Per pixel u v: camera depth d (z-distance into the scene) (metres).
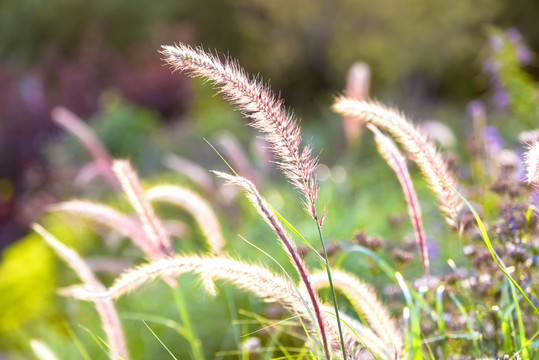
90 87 12.22
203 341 4.18
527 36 20.92
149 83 12.15
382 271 4.29
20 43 23.39
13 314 5.88
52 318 5.75
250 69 21.86
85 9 22.91
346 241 4.74
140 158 9.57
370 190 7.43
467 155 7.69
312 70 21.38
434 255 4.10
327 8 20.16
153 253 2.84
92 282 2.58
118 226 2.80
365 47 19.20
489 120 10.56
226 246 5.07
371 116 2.23
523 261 2.63
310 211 1.77
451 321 2.86
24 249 6.90
